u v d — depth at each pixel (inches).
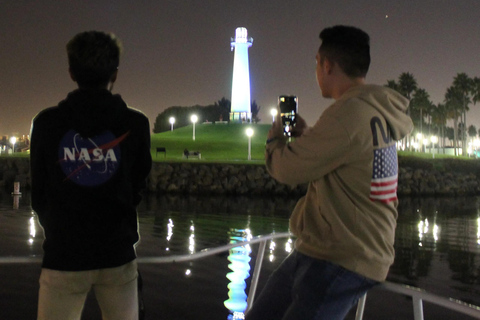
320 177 91.9
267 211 1409.9
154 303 404.5
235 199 1883.6
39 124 91.8
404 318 399.2
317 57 104.6
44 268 91.3
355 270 88.1
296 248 100.8
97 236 90.2
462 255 786.2
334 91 101.5
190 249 733.3
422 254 793.6
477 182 2915.8
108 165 91.8
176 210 1364.4
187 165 2223.2
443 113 5211.6
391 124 92.6
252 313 103.7
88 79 93.0
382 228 90.7
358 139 87.2
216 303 408.2
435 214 1544.0
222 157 2935.5
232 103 4212.6
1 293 409.7
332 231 90.3
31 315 361.1
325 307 89.4
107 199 91.2
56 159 90.2
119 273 94.0
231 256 611.2
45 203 93.2
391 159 93.2
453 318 414.0
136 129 95.6
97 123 91.4
